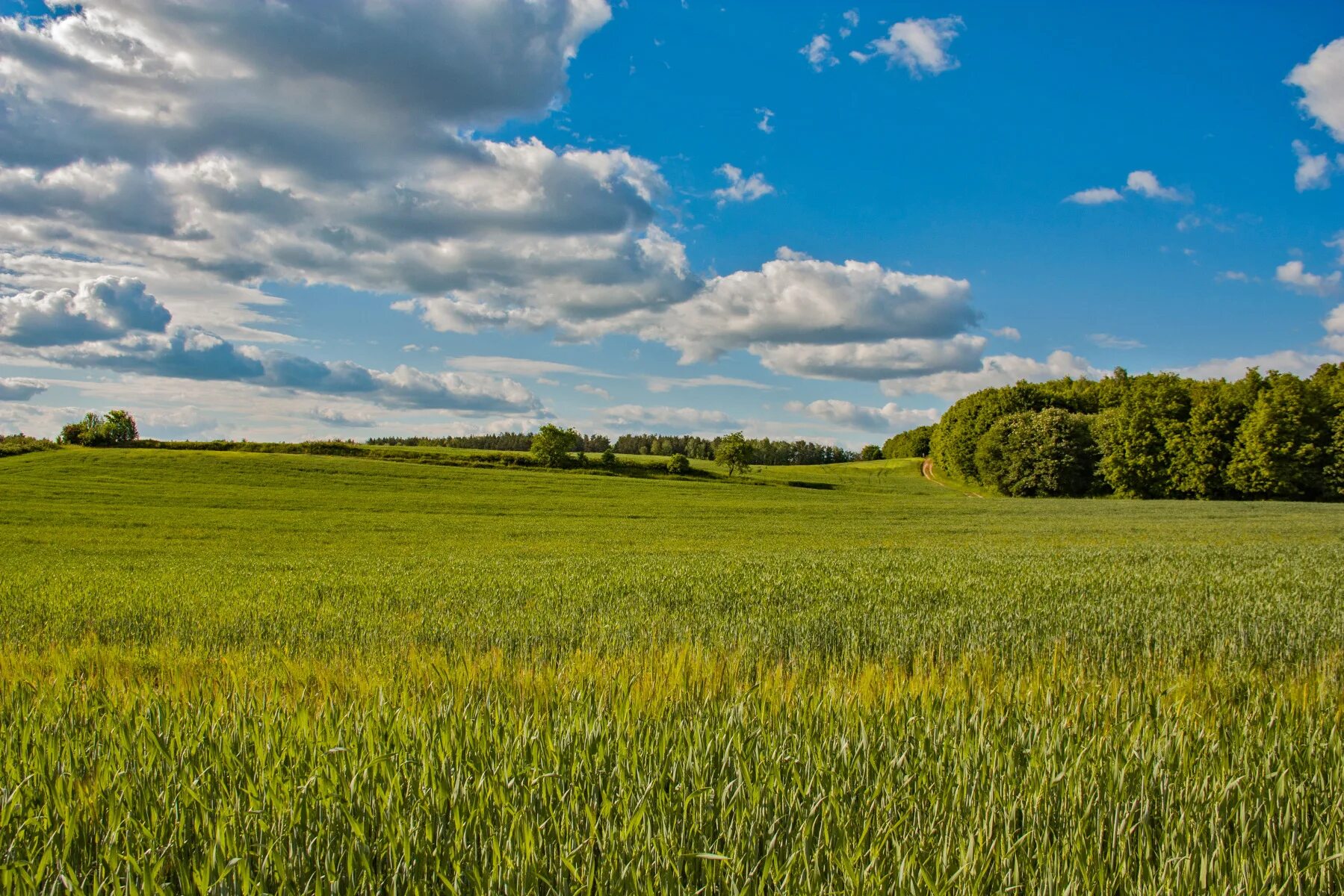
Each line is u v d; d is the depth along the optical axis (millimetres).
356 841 2494
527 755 3279
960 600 10312
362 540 36750
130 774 3059
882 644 7246
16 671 6094
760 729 3602
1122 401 85938
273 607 10820
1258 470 70812
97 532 37438
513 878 2312
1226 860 2547
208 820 2625
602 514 54062
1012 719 3975
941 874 2414
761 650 6891
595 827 2541
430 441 157250
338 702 4352
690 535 39938
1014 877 2424
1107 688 4918
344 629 8648
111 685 5141
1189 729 3834
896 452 176000
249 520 45000
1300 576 13500
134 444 89562
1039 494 83875
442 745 3277
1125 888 2449
